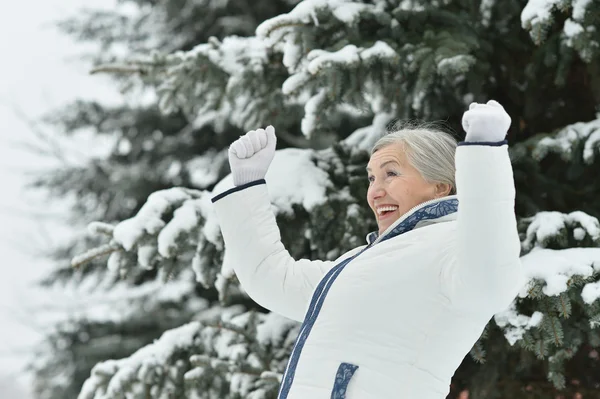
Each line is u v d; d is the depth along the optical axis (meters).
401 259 3.74
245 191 4.43
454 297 3.59
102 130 15.27
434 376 3.67
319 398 3.64
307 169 7.15
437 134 4.11
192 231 6.72
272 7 13.63
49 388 13.72
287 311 4.36
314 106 6.74
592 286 5.54
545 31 6.38
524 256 5.99
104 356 13.13
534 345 5.81
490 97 7.95
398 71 6.75
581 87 7.80
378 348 3.65
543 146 6.79
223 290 6.72
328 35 6.85
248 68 7.36
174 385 7.20
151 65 7.69
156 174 14.23
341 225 6.99
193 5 13.94
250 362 7.16
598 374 7.68
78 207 15.38
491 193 3.38
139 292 14.74
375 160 4.11
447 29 7.03
